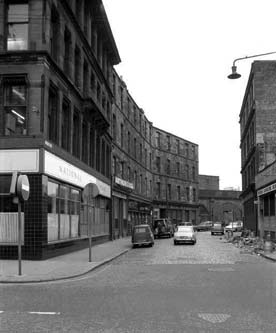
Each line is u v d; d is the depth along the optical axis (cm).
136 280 1362
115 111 4109
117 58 3947
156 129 6494
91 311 888
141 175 5466
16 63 1944
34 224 1872
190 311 888
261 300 1008
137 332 725
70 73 2423
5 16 1984
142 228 3144
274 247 2519
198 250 2759
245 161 5275
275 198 3231
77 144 2620
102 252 2406
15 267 1628
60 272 1502
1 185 1902
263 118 4122
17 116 1953
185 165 7456
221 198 9031
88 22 2925
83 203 2708
